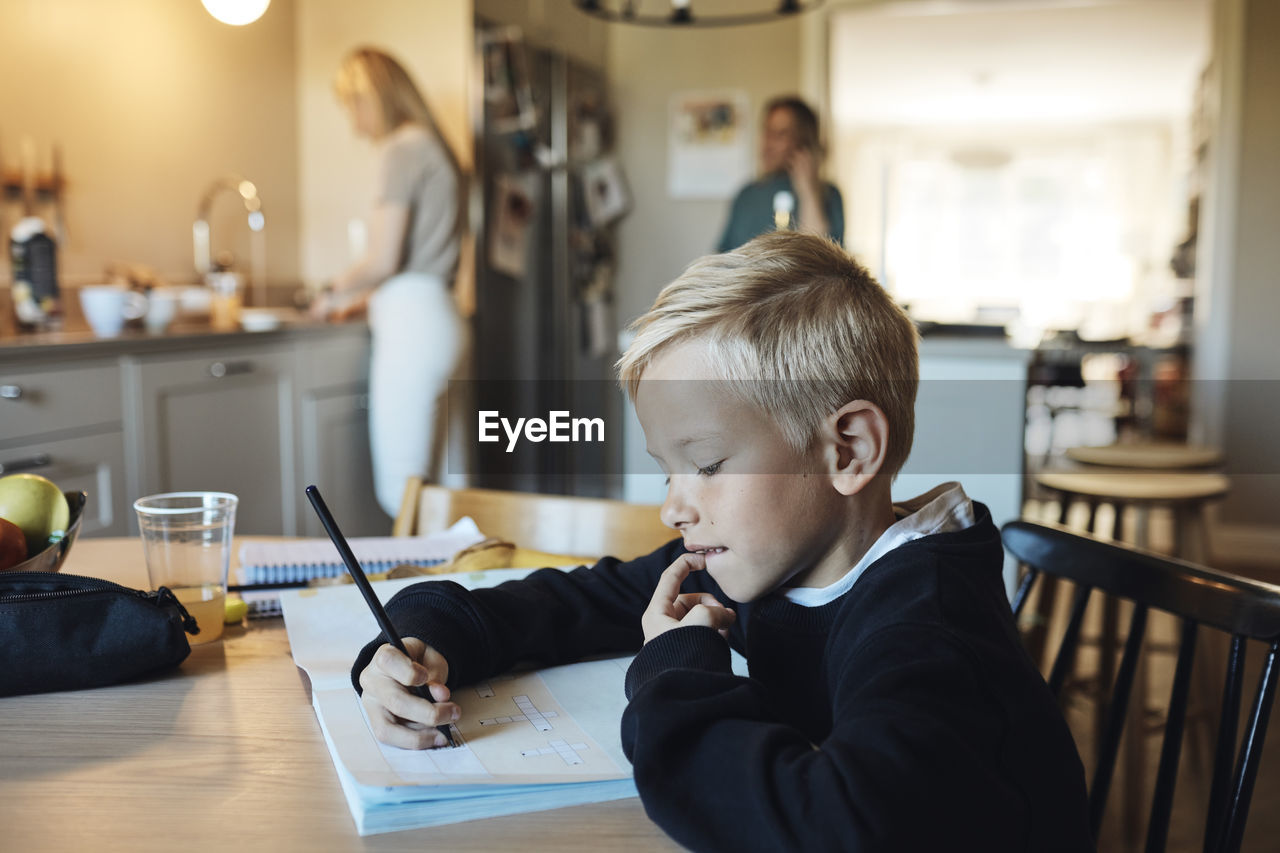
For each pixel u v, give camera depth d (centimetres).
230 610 85
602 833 51
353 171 403
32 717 65
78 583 70
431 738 58
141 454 262
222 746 61
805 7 320
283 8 393
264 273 388
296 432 322
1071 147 1111
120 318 270
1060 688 103
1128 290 1100
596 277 506
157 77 337
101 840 49
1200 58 830
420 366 337
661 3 518
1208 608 87
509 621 72
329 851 48
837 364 62
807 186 409
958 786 50
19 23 286
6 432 225
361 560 97
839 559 67
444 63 384
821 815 48
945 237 1147
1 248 281
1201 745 217
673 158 526
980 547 65
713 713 54
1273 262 416
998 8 686
